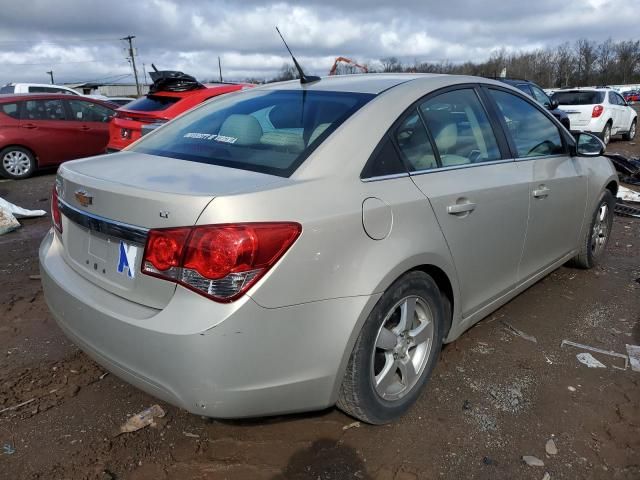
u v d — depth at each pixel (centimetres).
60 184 254
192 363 189
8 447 238
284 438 245
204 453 236
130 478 221
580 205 404
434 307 264
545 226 357
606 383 292
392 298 233
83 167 250
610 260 498
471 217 277
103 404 270
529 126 359
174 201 192
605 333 350
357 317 216
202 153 250
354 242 215
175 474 224
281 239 193
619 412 266
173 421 257
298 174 217
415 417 261
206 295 188
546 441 245
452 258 267
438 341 271
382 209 228
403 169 251
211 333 186
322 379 214
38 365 306
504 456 235
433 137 275
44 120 957
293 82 318
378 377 242
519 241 328
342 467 228
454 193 266
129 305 209
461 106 303
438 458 234
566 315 376
